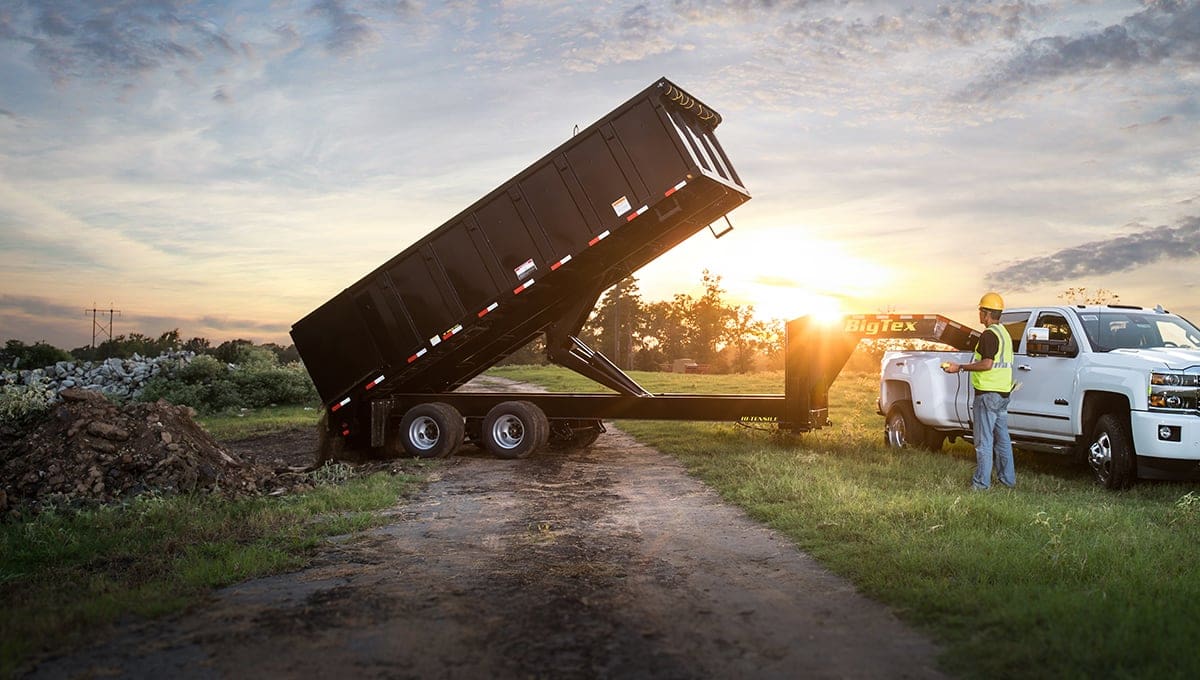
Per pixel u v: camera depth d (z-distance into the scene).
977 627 5.06
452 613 5.57
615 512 9.28
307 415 26.20
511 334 15.47
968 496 8.73
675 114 12.61
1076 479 11.19
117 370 34.03
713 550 7.38
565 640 5.01
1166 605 5.24
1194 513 8.17
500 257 13.43
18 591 6.27
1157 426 9.62
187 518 8.77
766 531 8.13
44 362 37.62
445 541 7.89
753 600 5.82
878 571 6.27
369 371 14.65
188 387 28.98
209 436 12.74
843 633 5.09
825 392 14.62
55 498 9.91
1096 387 10.50
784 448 13.98
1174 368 9.71
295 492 10.82
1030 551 6.62
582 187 12.82
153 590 6.08
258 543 7.70
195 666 4.63
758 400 14.20
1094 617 4.95
